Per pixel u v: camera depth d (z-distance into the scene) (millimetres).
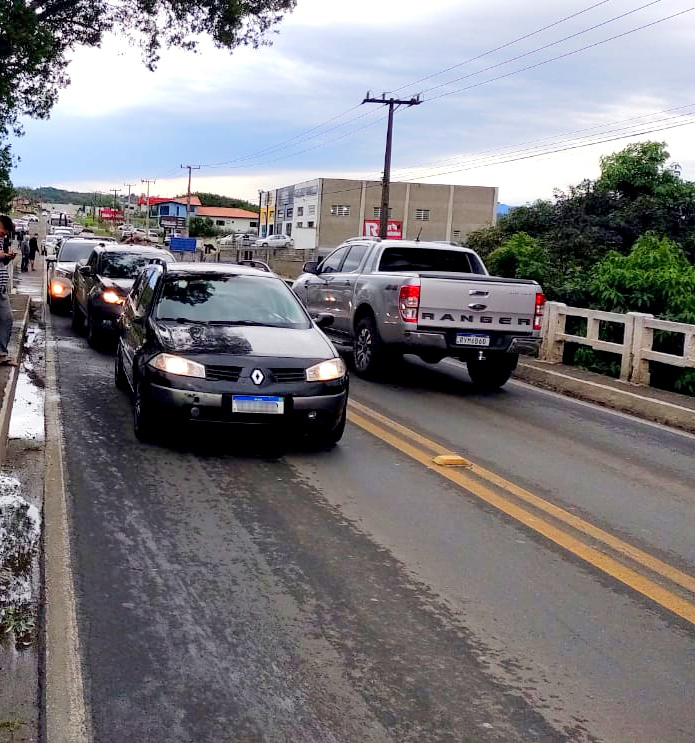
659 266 17219
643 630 4488
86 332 16656
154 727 3398
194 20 20562
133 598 4582
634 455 8625
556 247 23297
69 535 5457
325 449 8023
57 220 108688
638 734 3494
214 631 4246
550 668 4023
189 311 8477
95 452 7504
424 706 3641
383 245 13148
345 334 13234
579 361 15383
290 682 3791
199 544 5426
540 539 5836
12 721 3369
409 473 7355
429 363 14680
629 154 28297
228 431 8438
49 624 4227
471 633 4352
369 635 4277
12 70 17797
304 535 5680
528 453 8414
